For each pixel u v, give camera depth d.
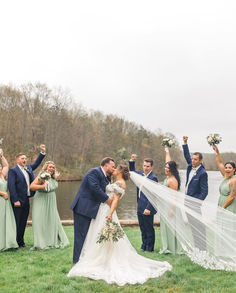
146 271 5.04
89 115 67.94
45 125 49.16
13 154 42.50
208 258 5.41
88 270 5.02
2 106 47.78
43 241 7.01
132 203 21.06
